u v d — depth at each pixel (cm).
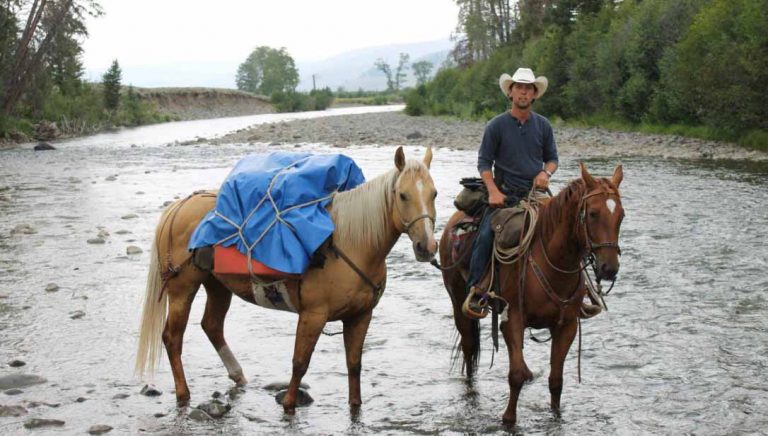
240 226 589
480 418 587
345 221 578
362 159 2689
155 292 639
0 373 677
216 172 2405
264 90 18625
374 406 613
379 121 5725
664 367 688
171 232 635
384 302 928
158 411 601
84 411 598
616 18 4959
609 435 551
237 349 757
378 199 571
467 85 6794
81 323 834
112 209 1672
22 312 874
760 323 810
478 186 636
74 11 4884
